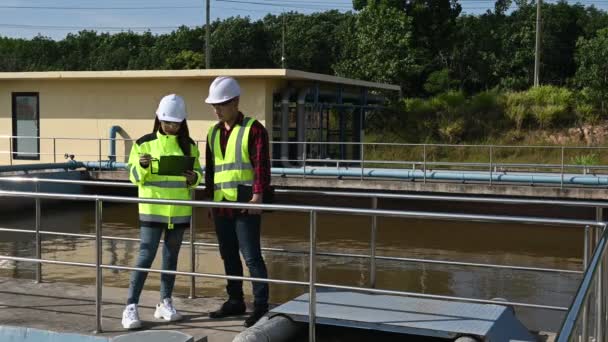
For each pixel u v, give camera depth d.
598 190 16.38
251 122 5.64
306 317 5.22
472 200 6.53
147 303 6.50
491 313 5.23
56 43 67.50
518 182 18.17
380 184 18.14
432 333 4.81
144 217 5.71
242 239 5.62
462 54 45.41
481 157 32.47
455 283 10.85
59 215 17.95
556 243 14.70
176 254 5.88
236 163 5.63
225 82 5.61
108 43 65.88
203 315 6.10
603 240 3.92
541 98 34.66
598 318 3.89
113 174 20.14
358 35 40.72
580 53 37.72
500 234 15.76
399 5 42.84
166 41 60.19
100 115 22.19
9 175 18.67
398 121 35.22
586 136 33.09
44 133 22.72
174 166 5.58
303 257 12.95
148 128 21.77
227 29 58.00
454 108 35.06
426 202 18.00
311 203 18.91
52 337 5.50
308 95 22.39
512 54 44.97
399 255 13.34
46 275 10.86
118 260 12.13
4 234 14.84
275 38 59.31
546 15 45.09
